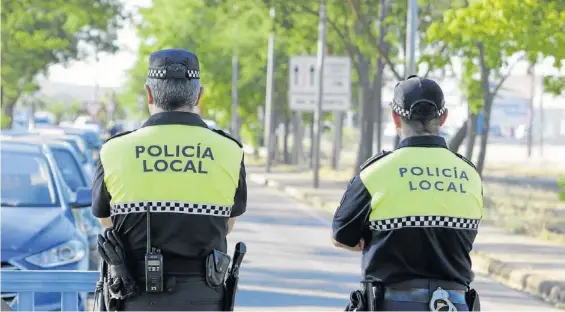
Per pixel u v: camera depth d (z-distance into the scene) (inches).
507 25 927.0
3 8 1551.4
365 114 1791.3
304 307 570.6
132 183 229.3
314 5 1720.0
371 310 229.6
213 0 1697.8
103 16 1621.6
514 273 714.2
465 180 234.5
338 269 743.7
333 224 237.3
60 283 336.5
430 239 228.8
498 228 1020.5
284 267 749.3
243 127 3243.1
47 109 6378.0
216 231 232.8
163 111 237.9
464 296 231.9
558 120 5492.1
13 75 1626.5
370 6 1627.7
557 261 769.6
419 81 239.1
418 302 227.8
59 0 1577.3
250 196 1592.0
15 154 542.9
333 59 1713.8
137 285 228.8
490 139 4889.3
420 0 1460.4
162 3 2876.5
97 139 1230.3
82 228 527.8
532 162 3157.0
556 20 938.7
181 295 229.0
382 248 230.1
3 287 334.6
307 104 1742.1
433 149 237.0
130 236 229.8
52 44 1621.6
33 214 482.6
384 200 230.1
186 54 239.1
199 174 231.6
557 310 603.2
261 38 2696.9
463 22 944.9
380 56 1573.6
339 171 2322.8
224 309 236.2
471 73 1290.6
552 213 1179.9
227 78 2952.8
